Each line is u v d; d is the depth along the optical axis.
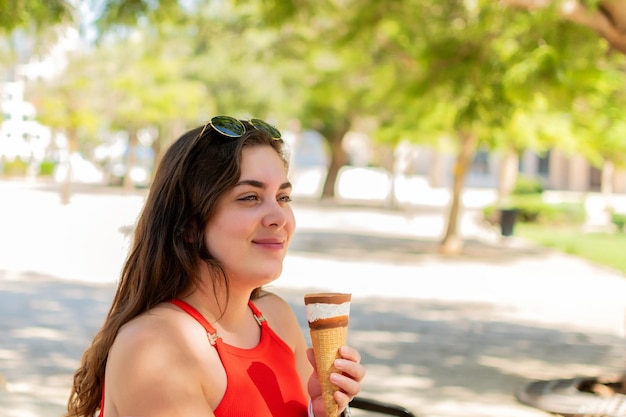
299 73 23.48
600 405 6.52
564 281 16.38
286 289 13.71
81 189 43.50
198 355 2.18
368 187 51.47
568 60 9.47
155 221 2.27
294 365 2.51
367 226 29.33
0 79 31.69
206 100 35.03
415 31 12.10
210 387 2.18
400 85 16.30
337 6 11.84
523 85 9.41
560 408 6.55
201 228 2.27
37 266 15.52
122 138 49.84
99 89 33.62
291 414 2.36
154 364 2.11
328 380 2.22
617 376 7.54
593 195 53.34
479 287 15.09
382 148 43.31
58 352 8.46
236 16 17.36
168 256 2.24
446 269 17.88
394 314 11.73
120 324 2.22
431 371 8.27
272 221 2.27
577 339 10.23
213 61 32.91
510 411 6.77
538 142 18.61
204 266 2.27
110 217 26.09
